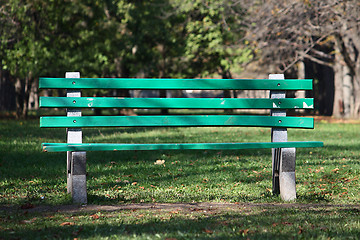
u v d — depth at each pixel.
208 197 11.29
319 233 7.26
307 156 19.36
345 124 41.56
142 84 10.17
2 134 27.81
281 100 10.54
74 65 44.06
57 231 7.50
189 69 49.16
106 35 45.66
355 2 38.66
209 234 7.23
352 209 9.55
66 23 44.78
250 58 46.19
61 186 12.94
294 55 51.09
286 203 10.54
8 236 7.12
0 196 11.44
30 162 17.92
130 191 12.28
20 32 43.44
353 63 47.09
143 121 10.12
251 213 9.11
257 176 14.72
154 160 18.36
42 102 9.88
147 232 7.40
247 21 44.78
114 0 44.91
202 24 47.47
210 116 10.32
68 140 10.08
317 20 40.34
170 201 10.77
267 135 28.53
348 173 15.02
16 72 43.62
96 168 16.42
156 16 45.88
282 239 6.88
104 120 10.06
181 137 26.77
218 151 20.73
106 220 8.44
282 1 40.44
